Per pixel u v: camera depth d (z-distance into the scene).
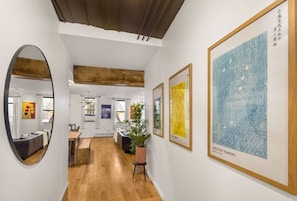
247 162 0.92
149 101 3.52
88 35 2.36
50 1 1.80
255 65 0.88
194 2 1.61
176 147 2.02
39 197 1.52
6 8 0.97
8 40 1.00
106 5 1.89
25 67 1.24
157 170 2.83
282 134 0.74
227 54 1.11
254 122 0.88
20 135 1.16
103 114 9.18
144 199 2.54
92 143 7.16
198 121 1.50
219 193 1.19
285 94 0.73
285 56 0.73
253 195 0.89
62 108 2.43
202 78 1.45
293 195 0.70
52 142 1.90
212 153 1.25
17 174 1.12
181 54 1.91
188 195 1.68
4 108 0.97
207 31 1.38
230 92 1.07
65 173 2.69
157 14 2.05
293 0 0.70
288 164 0.71
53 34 1.94
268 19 0.81
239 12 1.02
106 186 2.96
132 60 3.45
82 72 3.87
